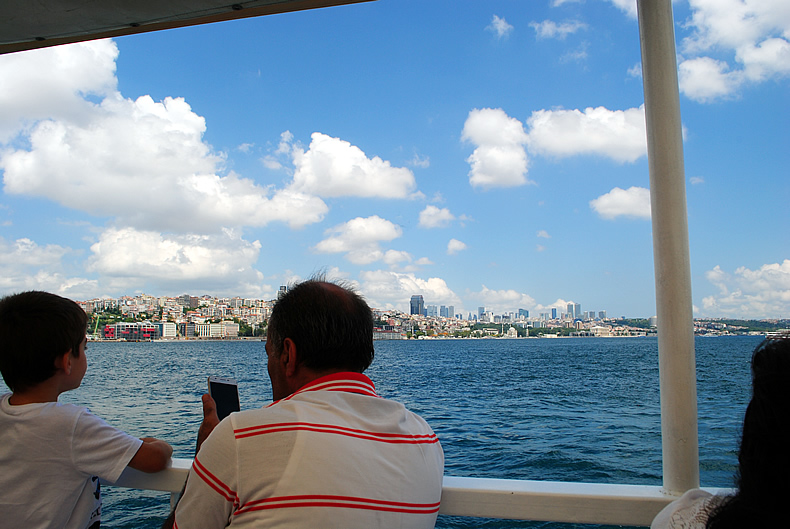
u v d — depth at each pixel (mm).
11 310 1173
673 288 1330
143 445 1262
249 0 1824
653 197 1392
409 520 833
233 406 1333
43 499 1120
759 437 569
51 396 1228
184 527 814
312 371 986
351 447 814
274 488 766
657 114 1382
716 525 589
